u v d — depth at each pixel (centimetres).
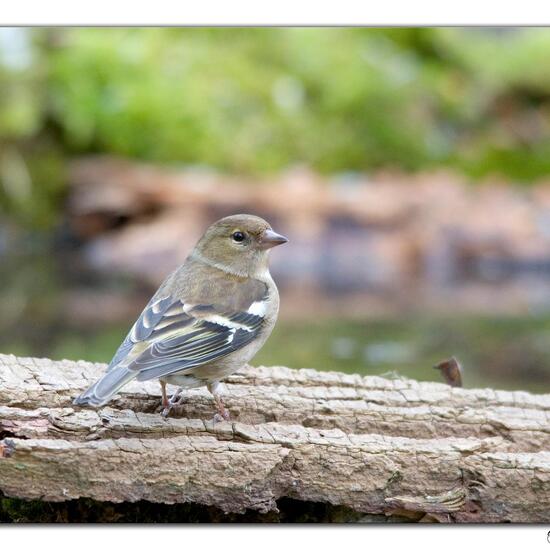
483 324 1206
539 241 1523
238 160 1599
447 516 612
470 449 614
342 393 668
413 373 987
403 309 1281
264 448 598
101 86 1596
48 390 630
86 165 1580
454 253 1520
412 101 1712
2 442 570
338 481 606
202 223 1529
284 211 1536
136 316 1203
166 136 1596
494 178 1661
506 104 1816
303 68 1678
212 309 682
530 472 606
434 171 1658
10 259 1527
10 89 1565
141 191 1538
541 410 664
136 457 582
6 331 1120
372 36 1783
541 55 1847
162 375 617
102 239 1540
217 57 1656
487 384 972
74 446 575
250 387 675
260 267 744
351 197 1548
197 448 590
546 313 1261
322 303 1324
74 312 1215
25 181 1553
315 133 1638
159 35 1652
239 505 597
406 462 609
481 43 1881
